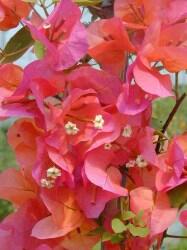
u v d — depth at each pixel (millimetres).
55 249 363
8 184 373
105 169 342
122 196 348
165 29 340
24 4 363
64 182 343
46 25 327
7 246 371
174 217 339
